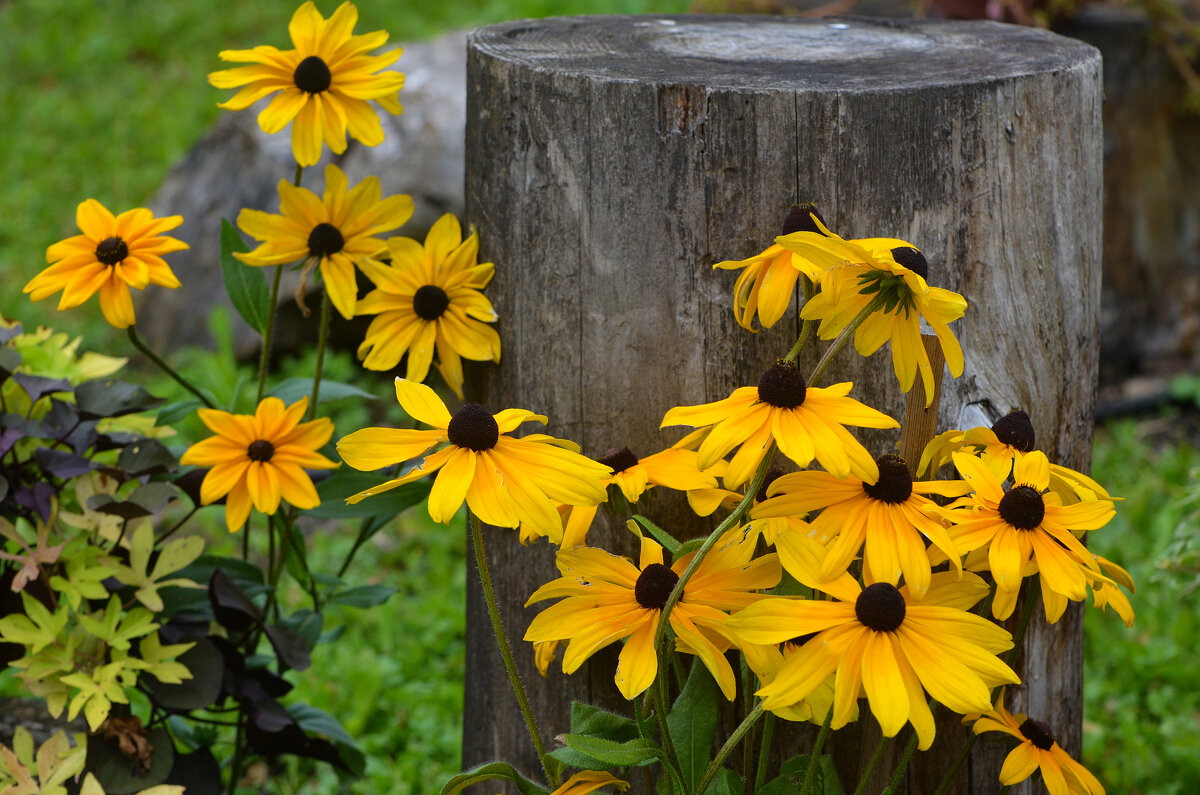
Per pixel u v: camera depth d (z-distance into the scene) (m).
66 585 2.36
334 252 2.36
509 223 2.34
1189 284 3.91
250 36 6.62
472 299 2.34
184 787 2.37
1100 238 2.36
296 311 3.76
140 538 2.37
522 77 2.31
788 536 2.18
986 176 2.29
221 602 2.37
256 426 2.36
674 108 2.28
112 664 2.35
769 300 2.23
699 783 2.22
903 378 2.19
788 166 2.28
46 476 2.40
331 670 2.75
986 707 2.15
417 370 2.35
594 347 2.32
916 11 3.52
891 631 2.16
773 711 2.21
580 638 2.20
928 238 2.29
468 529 2.43
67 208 4.96
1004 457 2.24
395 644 2.80
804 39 2.40
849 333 2.19
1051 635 2.36
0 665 2.39
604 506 2.27
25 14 6.84
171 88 6.05
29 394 2.40
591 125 2.29
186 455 2.35
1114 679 2.74
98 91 6.03
